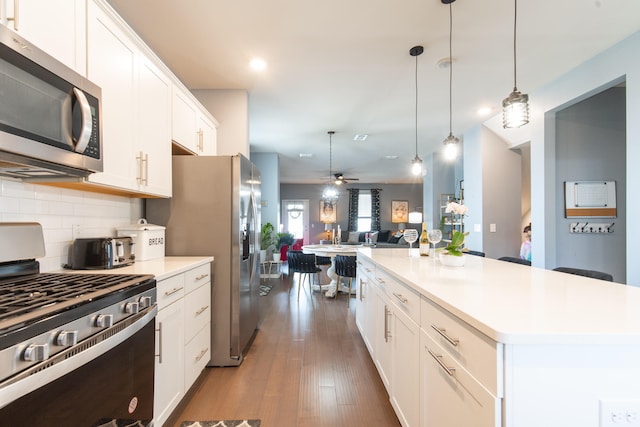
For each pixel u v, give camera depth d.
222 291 2.31
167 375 1.55
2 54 0.91
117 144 1.59
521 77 2.96
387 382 1.81
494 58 2.62
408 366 1.44
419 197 11.02
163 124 2.07
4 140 0.92
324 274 6.34
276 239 6.07
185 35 2.28
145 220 2.16
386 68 2.78
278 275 5.96
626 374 0.75
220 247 2.31
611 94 3.21
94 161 1.27
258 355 2.50
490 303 1.00
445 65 2.71
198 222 2.31
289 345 2.70
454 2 1.94
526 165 5.54
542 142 3.21
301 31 2.24
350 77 2.95
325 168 8.06
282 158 6.81
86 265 1.59
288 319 3.42
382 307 1.95
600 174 3.20
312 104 3.64
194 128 2.59
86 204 1.77
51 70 1.07
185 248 2.31
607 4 1.96
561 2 1.94
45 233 1.50
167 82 2.13
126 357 1.15
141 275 1.37
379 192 10.95
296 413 1.75
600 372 0.75
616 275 3.18
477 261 2.16
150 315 1.29
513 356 0.75
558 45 2.42
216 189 2.32
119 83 1.60
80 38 1.34
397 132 4.82
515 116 1.95
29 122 0.99
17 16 1.06
